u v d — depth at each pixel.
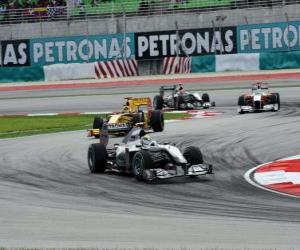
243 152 48.56
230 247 21.20
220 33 121.50
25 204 32.62
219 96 96.00
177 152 38.91
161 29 129.50
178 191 35.47
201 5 130.00
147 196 34.38
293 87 99.12
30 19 136.88
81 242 22.72
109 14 133.75
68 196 35.03
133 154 40.47
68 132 67.44
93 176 41.59
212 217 28.03
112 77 121.56
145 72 125.50
